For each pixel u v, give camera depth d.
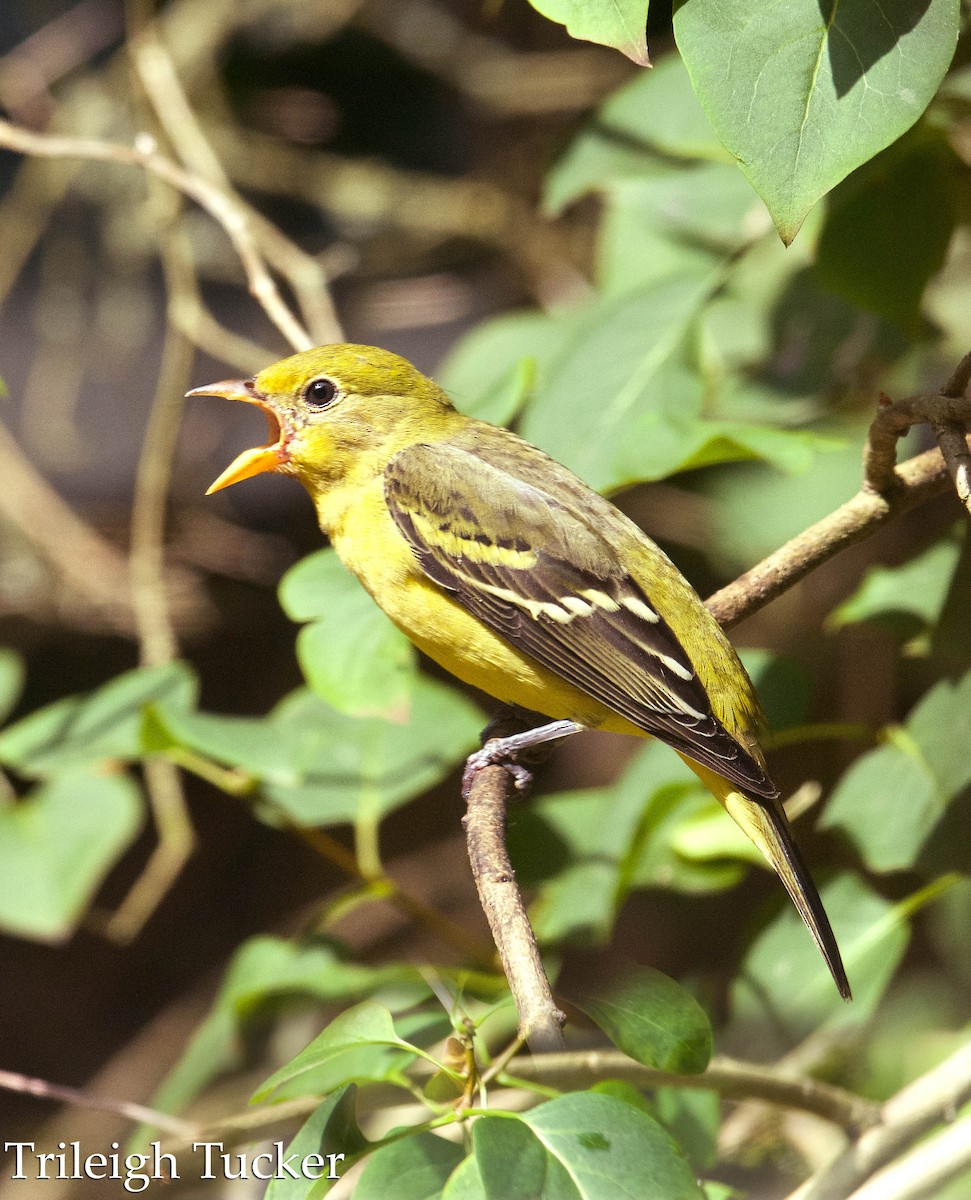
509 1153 4.46
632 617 7.12
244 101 16.52
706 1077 6.62
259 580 16.17
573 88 14.86
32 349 18.50
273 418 8.26
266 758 7.82
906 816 7.46
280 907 17.77
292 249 11.52
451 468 7.57
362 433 7.88
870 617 7.94
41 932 8.27
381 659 7.56
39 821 8.61
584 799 8.41
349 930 15.32
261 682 16.95
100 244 17.12
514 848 8.17
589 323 8.69
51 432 16.84
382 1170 4.66
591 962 8.45
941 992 10.59
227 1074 10.00
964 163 8.41
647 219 9.71
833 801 7.68
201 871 18.00
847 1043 8.51
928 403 6.04
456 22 15.82
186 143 11.40
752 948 7.98
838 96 5.03
